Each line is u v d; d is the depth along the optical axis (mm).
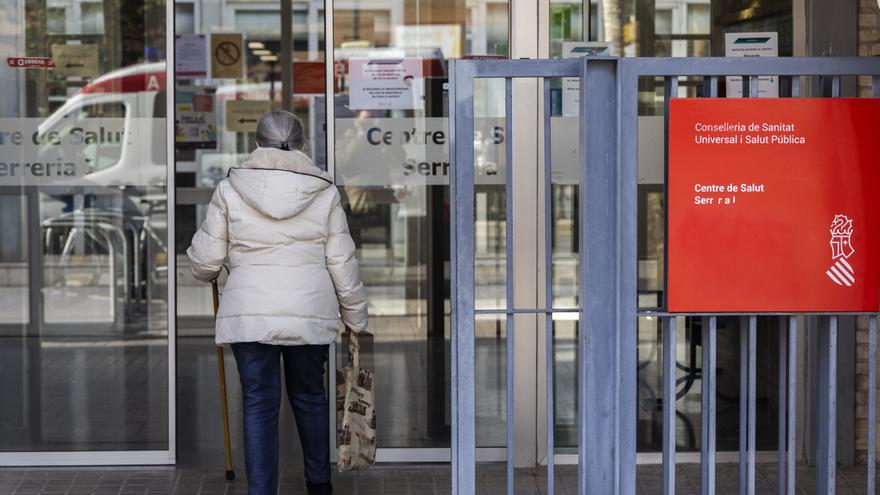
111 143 6016
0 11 5938
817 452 4488
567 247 6004
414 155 6059
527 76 4172
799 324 6078
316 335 4863
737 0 6062
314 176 4906
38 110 5973
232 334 4809
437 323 6129
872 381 4254
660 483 5750
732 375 6242
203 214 9430
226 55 9266
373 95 6031
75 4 5965
